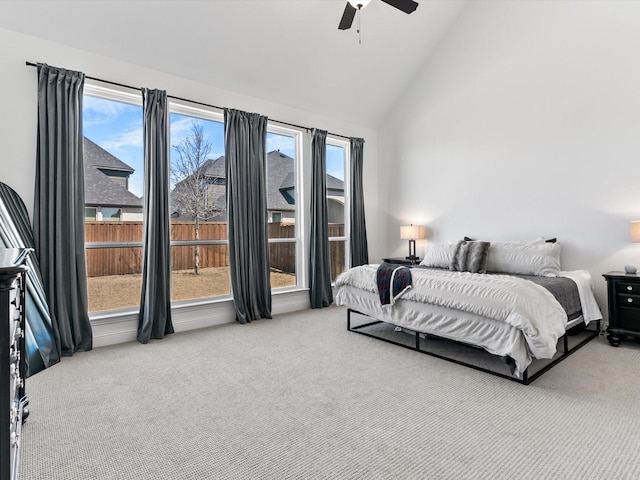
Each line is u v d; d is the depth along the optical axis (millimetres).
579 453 1664
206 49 3791
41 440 1805
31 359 2680
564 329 2650
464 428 1894
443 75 5035
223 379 2576
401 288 3176
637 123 3471
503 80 4418
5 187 2812
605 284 3678
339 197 5727
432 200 5234
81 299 3217
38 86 3021
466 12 4738
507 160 4398
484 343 2633
